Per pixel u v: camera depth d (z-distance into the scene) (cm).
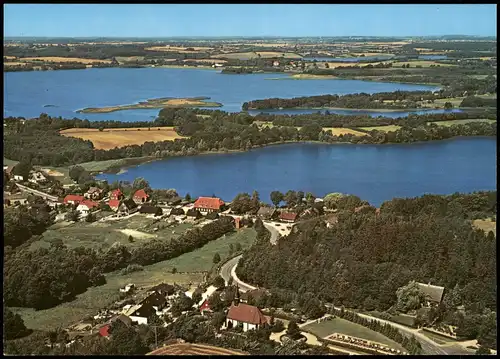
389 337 11138
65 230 18800
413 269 13625
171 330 10881
